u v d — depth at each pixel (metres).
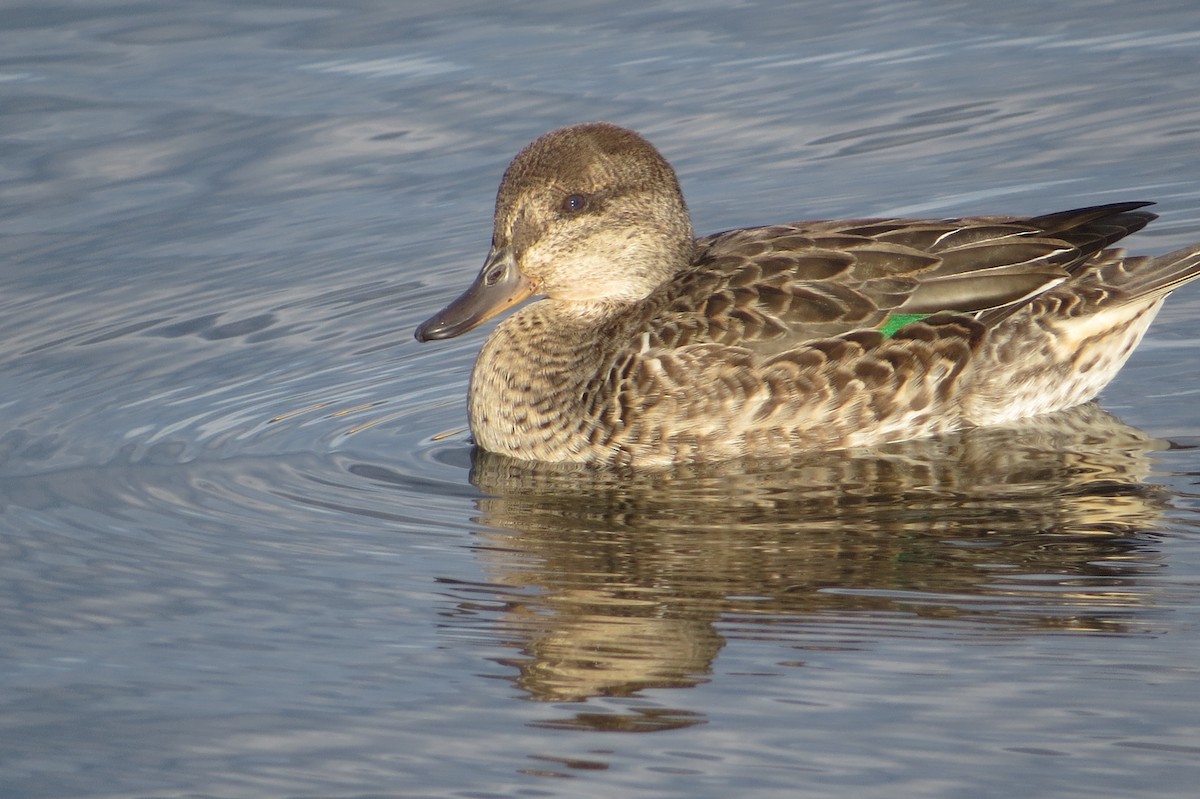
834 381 12.23
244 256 16.56
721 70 19.50
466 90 19.06
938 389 12.46
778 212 16.75
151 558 11.18
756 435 12.30
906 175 17.34
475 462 12.82
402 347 15.01
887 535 10.98
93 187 17.59
